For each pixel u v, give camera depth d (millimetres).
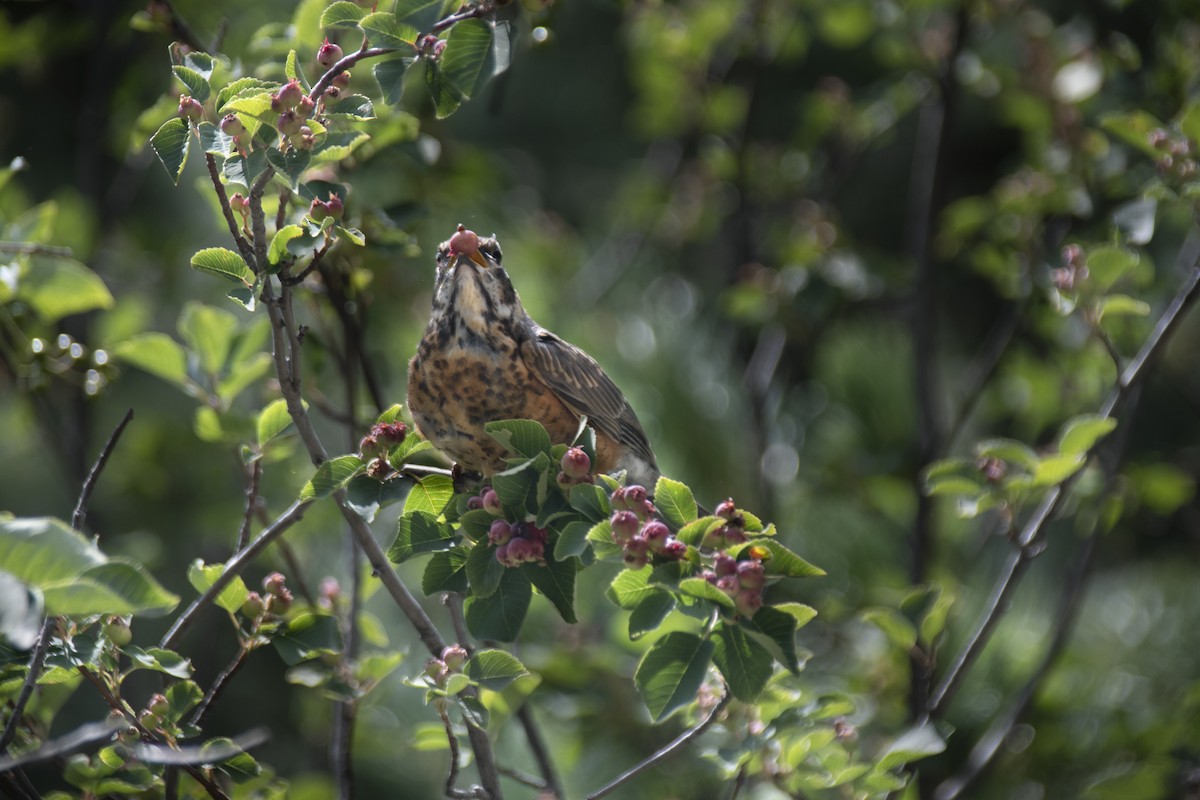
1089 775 9469
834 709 6629
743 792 8406
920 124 13734
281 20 11781
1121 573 11594
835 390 11586
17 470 12352
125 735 5750
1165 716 9516
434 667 5723
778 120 15305
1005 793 9477
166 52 12164
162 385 12719
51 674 5836
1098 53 11102
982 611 10312
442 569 5918
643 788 9492
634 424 8820
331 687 6605
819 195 12797
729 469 11008
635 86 14953
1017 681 9781
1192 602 10586
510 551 5512
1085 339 10617
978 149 15391
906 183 15234
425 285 10727
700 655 5176
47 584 4332
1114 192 10531
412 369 8117
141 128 8008
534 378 8125
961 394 12641
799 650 6422
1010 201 10828
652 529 5219
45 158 13586
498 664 5707
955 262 14930
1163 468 10492
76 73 13375
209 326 8227
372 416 8875
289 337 5641
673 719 9258
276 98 5223
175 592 11727
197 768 6184
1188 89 10391
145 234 12930
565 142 15648
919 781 9594
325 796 8484
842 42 12570
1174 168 8102
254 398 10961
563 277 12609
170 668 5797
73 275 8656
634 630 5266
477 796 5934
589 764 9664
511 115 15508
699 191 13344
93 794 6062
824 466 11320
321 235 5672
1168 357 13398
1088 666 10109
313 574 10750
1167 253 11898
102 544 11531
